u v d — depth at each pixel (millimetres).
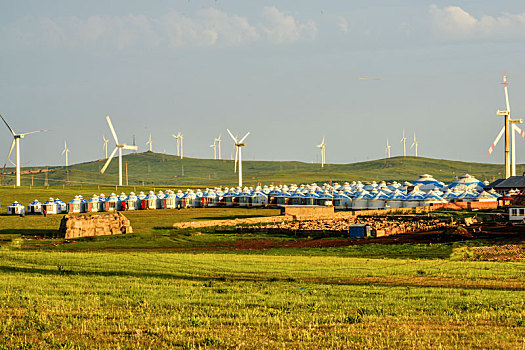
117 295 43906
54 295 43781
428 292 45344
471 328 32844
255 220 129875
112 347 29094
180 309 38750
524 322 34125
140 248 88438
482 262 64750
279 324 33719
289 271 57531
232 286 48438
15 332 32188
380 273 56219
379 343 29328
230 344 29203
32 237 105625
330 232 102750
